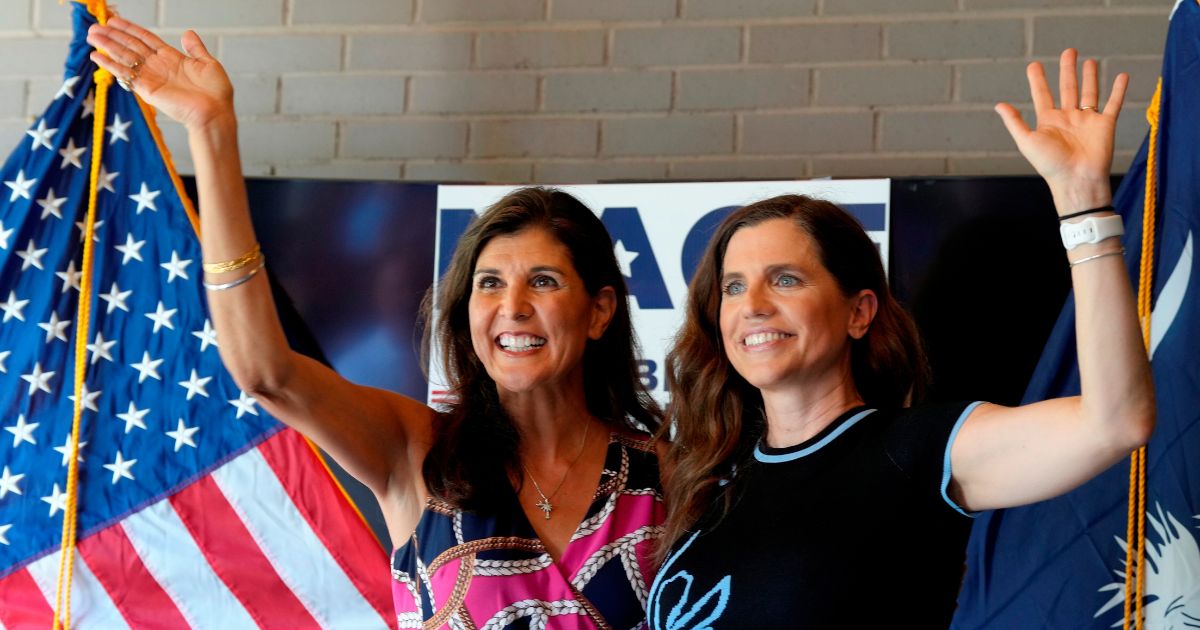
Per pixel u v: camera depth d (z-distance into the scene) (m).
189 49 2.03
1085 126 1.67
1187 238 2.40
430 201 3.31
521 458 2.28
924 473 1.84
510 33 3.75
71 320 3.10
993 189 3.07
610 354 2.38
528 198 2.33
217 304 2.00
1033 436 1.72
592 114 3.68
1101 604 2.47
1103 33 3.51
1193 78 2.43
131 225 3.15
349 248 3.31
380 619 3.04
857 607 1.82
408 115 3.75
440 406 2.38
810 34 3.63
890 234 3.08
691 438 2.14
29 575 3.00
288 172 3.75
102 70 3.13
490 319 2.26
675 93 3.66
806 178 3.53
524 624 2.11
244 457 3.10
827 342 2.00
